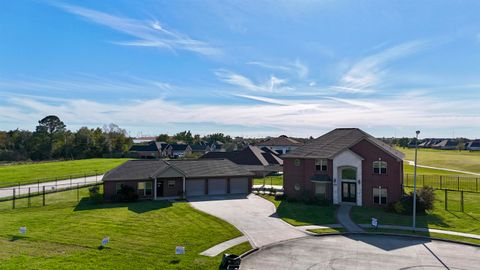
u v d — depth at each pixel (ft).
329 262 73.67
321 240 90.17
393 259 75.77
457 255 78.69
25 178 213.05
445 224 105.81
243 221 108.27
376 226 101.65
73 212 118.73
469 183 190.29
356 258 76.28
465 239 90.07
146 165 160.56
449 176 213.05
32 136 441.68
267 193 163.02
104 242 80.53
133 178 146.41
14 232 90.89
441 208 129.49
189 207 129.80
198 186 159.33
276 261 74.13
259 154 226.79
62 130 479.82
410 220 111.14
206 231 95.55
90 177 220.43
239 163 217.56
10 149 423.23
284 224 105.50
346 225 104.88
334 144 149.89
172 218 110.73
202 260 72.18
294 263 72.95
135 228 97.04
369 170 134.41
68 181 199.93
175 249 79.10
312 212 123.03
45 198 146.30
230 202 141.38
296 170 150.10
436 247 84.64
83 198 147.84
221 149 455.63
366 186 134.82
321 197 142.72
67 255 73.41
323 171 143.54
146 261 70.74
